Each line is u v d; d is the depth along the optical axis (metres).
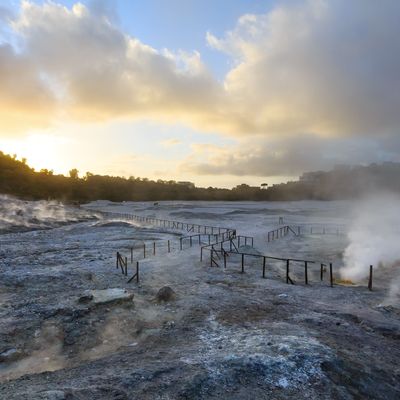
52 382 7.28
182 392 6.40
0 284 17.28
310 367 7.43
